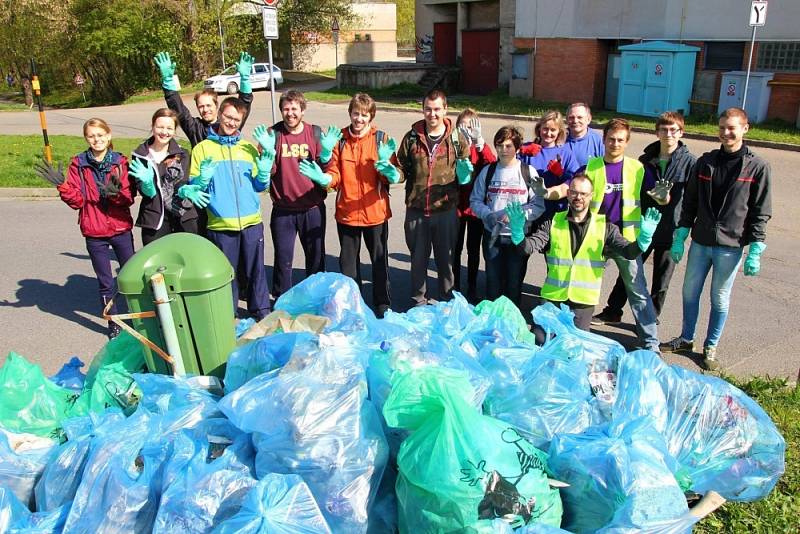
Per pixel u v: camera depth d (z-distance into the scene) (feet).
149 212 18.11
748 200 15.61
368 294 21.70
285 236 19.22
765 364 16.84
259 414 9.55
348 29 134.51
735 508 11.20
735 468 11.01
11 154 46.24
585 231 15.92
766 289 22.04
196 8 111.04
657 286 18.90
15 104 121.29
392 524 9.76
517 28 77.77
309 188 18.74
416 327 13.21
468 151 18.48
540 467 9.70
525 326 14.55
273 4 31.76
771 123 53.88
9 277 24.11
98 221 18.44
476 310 14.76
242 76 19.63
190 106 86.99
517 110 68.13
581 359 11.85
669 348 17.69
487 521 8.84
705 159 16.01
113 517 9.18
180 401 11.11
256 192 18.12
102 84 121.39
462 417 9.29
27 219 31.86
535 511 9.20
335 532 9.26
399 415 9.61
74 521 9.29
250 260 18.52
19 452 10.78
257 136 17.29
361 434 9.59
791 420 13.55
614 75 68.39
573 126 18.78
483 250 19.03
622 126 16.76
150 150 18.03
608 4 66.23
